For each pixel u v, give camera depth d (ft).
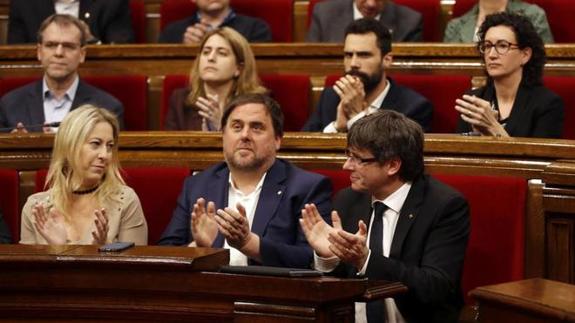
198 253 12.64
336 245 14.49
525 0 27.27
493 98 21.77
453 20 26.89
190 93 23.22
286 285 11.80
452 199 15.83
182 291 12.42
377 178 15.83
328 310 11.85
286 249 16.10
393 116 15.84
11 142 20.13
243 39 23.07
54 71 23.71
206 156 19.40
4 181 19.66
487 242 17.24
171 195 19.02
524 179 17.35
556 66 23.76
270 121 17.34
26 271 12.89
